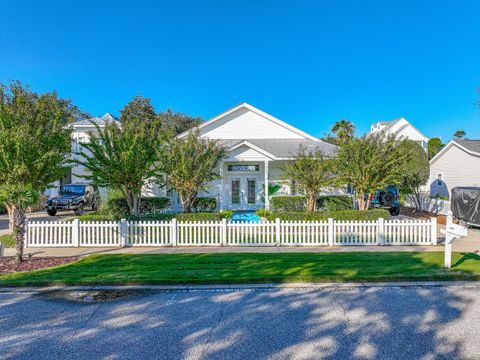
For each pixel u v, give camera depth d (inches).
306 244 488.7
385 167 608.4
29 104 497.0
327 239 492.4
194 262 381.7
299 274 323.6
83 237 490.9
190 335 202.2
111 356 178.1
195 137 685.9
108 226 490.6
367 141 622.2
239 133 969.5
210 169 684.1
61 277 320.8
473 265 356.8
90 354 180.4
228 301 262.7
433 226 488.4
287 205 784.3
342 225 491.2
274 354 178.4
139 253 437.4
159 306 252.8
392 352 179.6
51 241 488.4
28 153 452.8
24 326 217.8
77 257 415.2
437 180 1182.9
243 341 193.5
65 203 948.6
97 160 590.9
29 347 188.9
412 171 1000.2
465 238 542.6
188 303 258.8
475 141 1070.4
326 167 650.8
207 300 265.6
